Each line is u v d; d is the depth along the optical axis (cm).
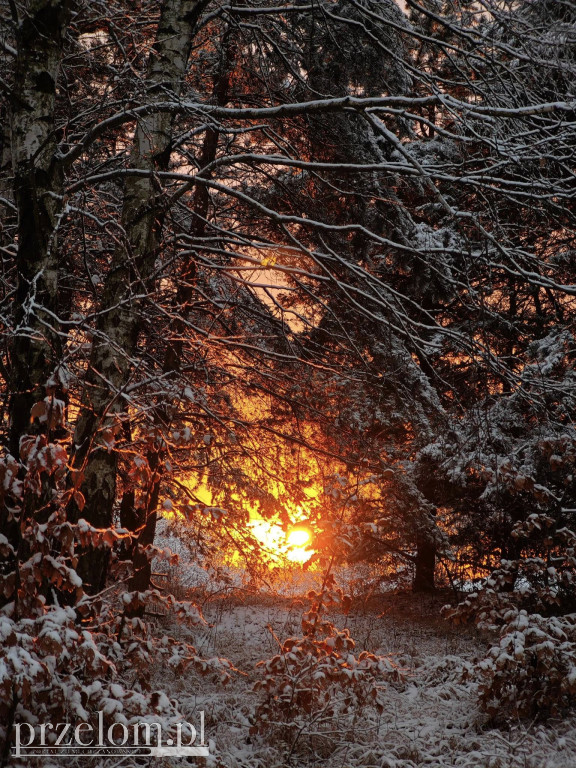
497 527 1250
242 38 823
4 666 375
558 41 644
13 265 745
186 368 915
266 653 952
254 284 814
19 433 522
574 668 642
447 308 1170
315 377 1025
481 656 970
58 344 538
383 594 1568
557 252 1028
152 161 674
